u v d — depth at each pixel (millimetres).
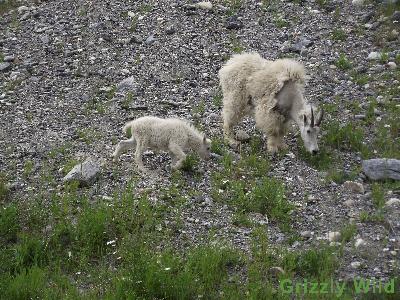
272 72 24188
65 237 18969
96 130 25875
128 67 31359
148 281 16484
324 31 34469
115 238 18875
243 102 25219
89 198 20969
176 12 36406
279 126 24406
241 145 25328
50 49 33219
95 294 16750
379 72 30453
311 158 23750
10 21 37125
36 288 16797
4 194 21109
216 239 18922
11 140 25078
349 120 26625
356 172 22781
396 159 23031
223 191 21531
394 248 18500
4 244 18922
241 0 37781
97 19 36031
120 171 22688
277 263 17703
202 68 31328
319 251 18125
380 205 20469
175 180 21969
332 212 20531
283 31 34625
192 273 17125
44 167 22922
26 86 29859
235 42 33500
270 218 20109
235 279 17062
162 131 22375
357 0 37062
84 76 30656
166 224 19547
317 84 29547
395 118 26500
